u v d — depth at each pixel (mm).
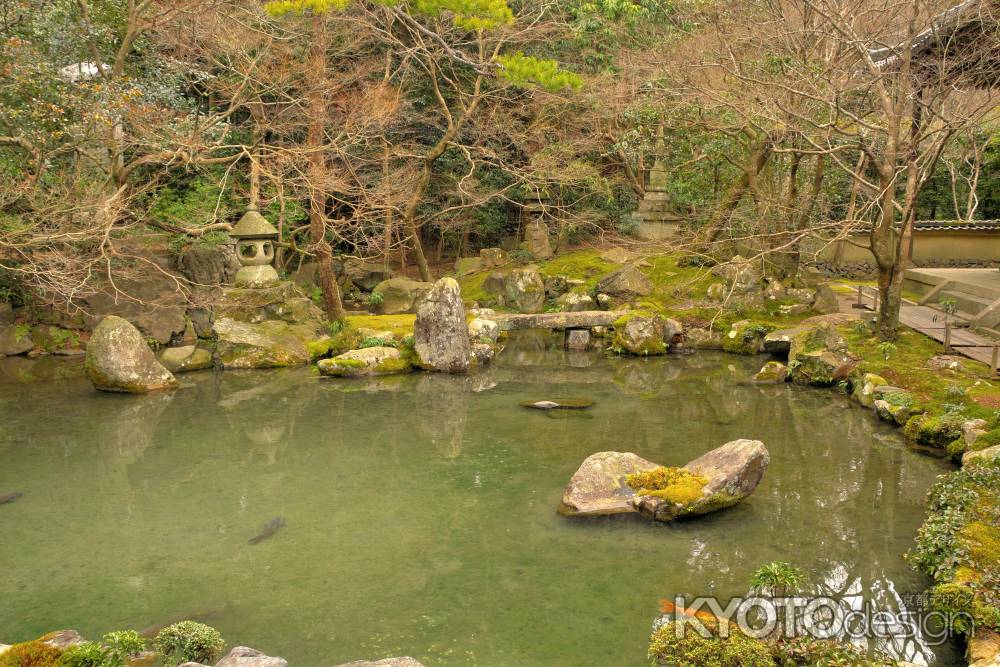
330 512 7543
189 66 16281
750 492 7531
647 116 18641
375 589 5906
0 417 11250
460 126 19828
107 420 11086
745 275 17016
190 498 7984
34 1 13523
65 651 4578
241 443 9961
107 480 8578
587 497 7492
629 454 8008
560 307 18953
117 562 6457
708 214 19125
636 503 7367
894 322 12984
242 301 15367
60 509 7703
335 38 18781
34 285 15281
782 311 16734
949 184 26953
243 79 16594
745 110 14570
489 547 6641
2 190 12141
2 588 6008
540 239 22594
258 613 5566
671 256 19969
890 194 12398
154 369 13078
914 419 9703
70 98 12352
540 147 21719
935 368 11492
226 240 17516
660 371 14422
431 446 9711
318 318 16406
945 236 22844
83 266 13578
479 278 21625
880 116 15109
